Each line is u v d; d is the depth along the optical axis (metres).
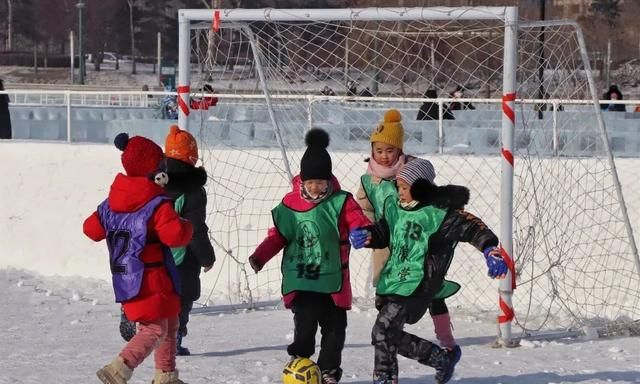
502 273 9.12
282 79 18.28
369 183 11.39
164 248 9.29
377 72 19.11
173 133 10.80
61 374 10.95
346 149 18.56
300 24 17.25
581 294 15.90
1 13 97.50
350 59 18.73
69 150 19.66
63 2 95.56
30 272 19.56
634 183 15.81
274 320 15.23
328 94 19.38
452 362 10.05
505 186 13.14
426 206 9.45
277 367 11.45
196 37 16.88
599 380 10.98
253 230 17.92
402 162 11.30
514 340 13.34
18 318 15.16
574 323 14.95
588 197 15.95
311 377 9.41
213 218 18.16
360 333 14.01
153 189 9.22
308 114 17.73
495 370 11.53
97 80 77.62
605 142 14.70
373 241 9.56
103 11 94.94
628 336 14.18
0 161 20.00
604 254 15.86
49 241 19.67
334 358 9.68
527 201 16.02
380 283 9.61
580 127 17.56
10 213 19.92
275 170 17.88
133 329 11.39
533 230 14.98
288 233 9.69
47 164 19.77
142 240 9.10
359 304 16.30
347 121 20.92
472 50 18.20
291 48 18.08
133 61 83.12
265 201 17.91
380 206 11.26
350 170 17.47
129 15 97.06
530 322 15.03
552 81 15.16
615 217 15.83
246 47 18.17
